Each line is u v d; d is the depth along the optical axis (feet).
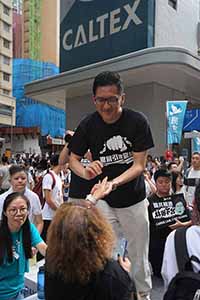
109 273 5.49
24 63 202.69
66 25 70.79
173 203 14.03
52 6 264.52
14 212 9.93
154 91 61.41
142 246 8.91
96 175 8.21
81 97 71.72
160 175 14.12
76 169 8.78
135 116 8.38
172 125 34.24
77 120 72.33
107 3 63.77
